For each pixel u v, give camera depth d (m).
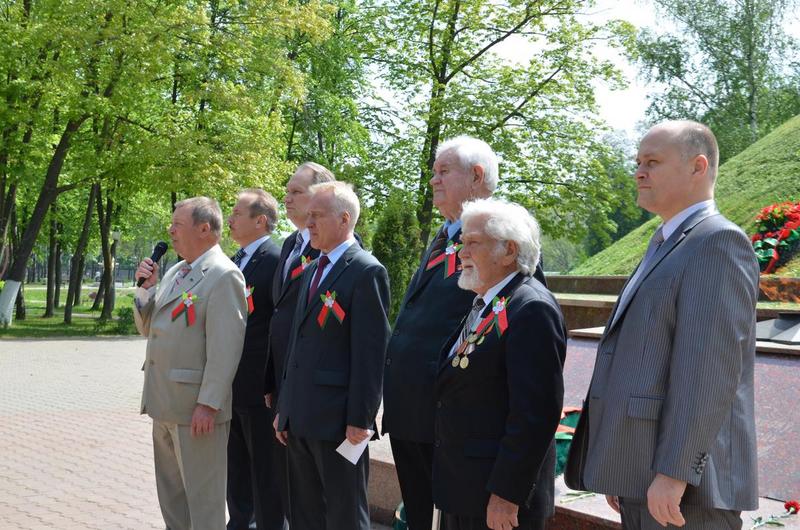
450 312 3.56
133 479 6.46
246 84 22.64
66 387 11.91
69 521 5.29
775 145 12.95
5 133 20.97
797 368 4.54
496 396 3.05
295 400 4.01
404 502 3.79
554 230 23.64
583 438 3.01
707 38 31.14
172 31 19.78
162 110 22.34
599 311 8.12
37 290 59.78
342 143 24.88
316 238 4.12
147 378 4.43
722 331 2.51
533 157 22.95
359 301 3.94
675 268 2.67
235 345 4.36
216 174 19.89
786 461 4.08
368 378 3.85
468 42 23.36
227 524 5.07
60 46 19.14
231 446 5.06
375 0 24.78
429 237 23.59
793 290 7.25
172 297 4.43
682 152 2.80
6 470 6.68
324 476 3.94
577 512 3.78
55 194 21.77
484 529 3.03
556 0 22.00
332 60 24.72
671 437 2.50
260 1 20.83
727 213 11.58
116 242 36.25
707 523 2.58
